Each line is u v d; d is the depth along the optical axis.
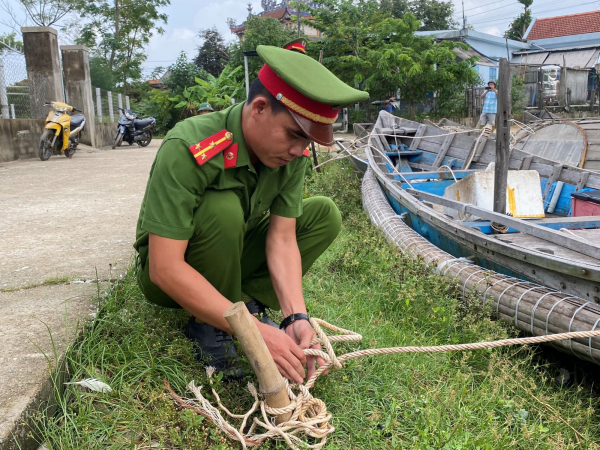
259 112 1.79
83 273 3.05
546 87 23.28
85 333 2.26
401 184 5.76
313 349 1.97
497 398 2.32
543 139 8.41
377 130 8.82
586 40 31.31
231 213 1.95
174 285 1.84
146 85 33.44
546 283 2.85
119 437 1.80
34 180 7.42
